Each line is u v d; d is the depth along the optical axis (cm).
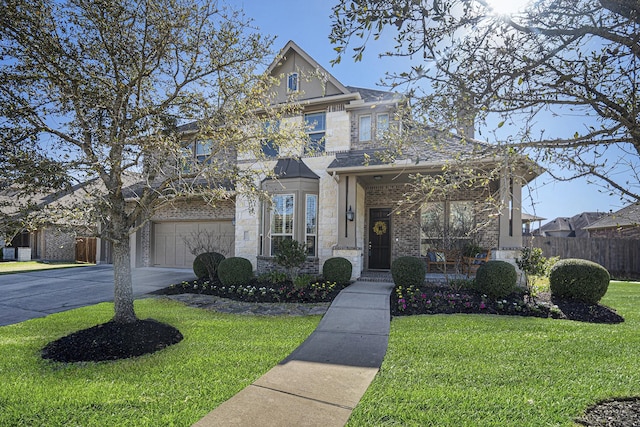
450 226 1060
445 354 488
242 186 656
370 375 425
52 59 520
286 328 634
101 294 999
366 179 1220
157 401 360
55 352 506
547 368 436
